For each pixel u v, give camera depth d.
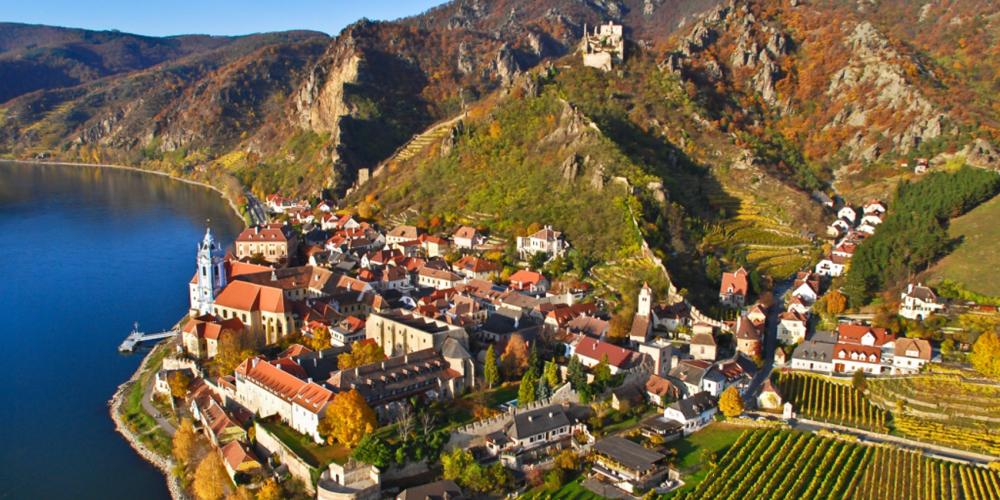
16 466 183.38
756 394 199.75
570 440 176.75
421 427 171.12
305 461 161.62
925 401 190.25
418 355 194.38
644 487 159.62
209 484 163.88
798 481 160.50
